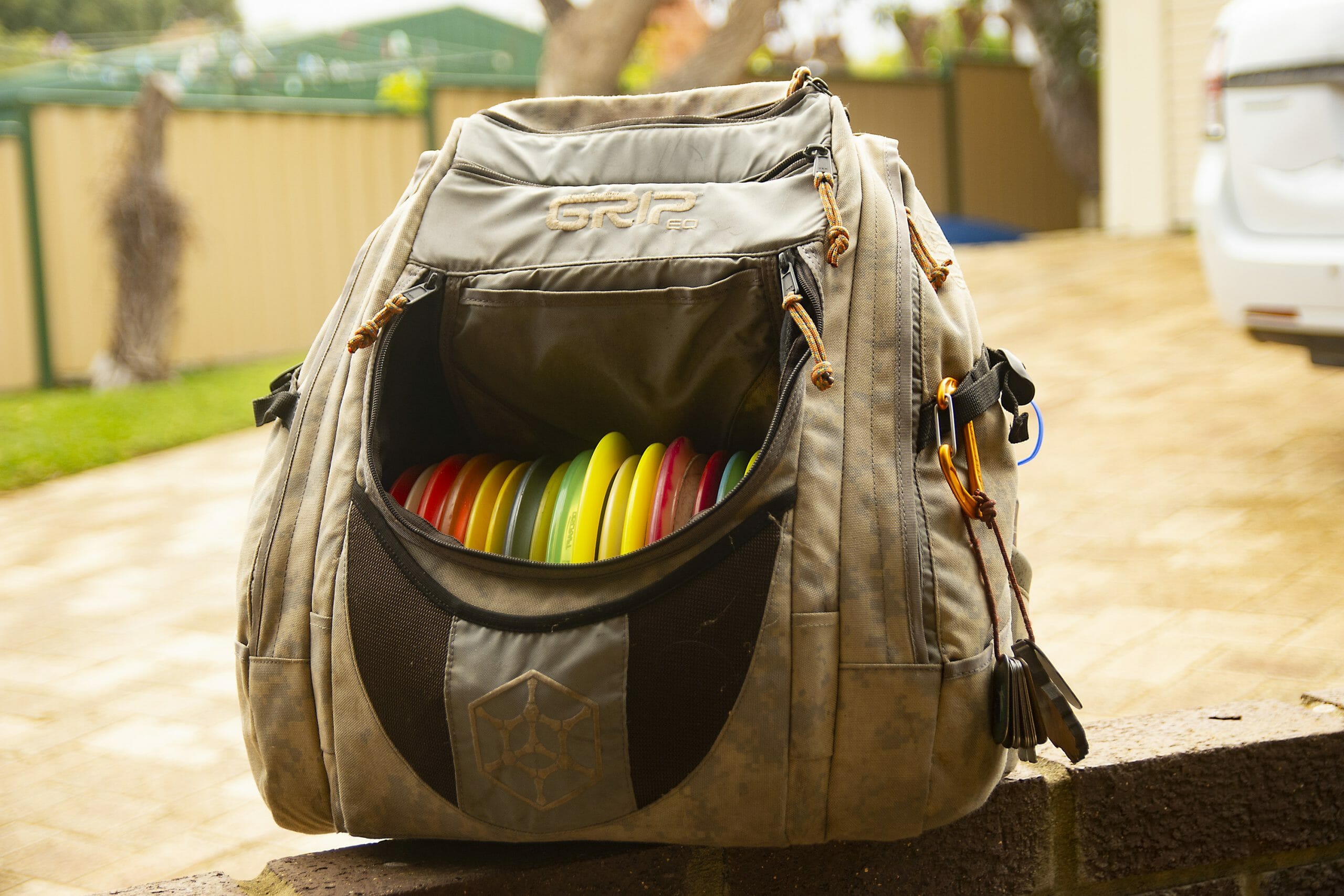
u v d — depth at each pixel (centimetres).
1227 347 598
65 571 485
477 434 204
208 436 712
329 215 1079
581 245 178
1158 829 212
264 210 1045
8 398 910
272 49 1557
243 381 900
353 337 176
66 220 961
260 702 172
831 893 188
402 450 194
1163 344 616
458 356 188
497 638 158
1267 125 413
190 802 284
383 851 181
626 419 193
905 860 192
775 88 199
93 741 321
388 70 1559
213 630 408
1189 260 796
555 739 156
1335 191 397
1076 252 876
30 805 285
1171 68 959
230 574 468
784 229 172
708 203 179
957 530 166
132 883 249
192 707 343
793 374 162
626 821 160
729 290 171
